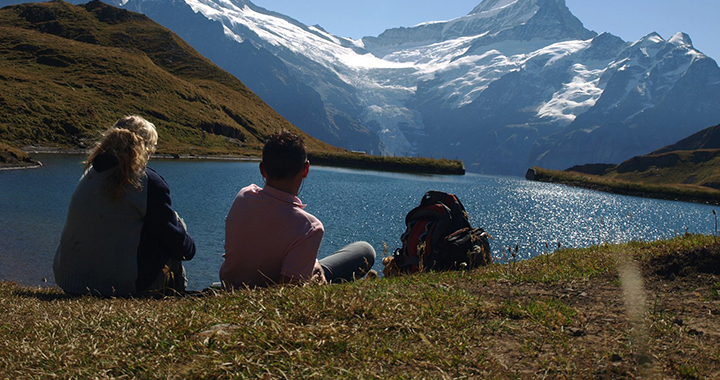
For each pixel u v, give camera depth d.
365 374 2.40
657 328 3.04
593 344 2.87
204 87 156.00
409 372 2.48
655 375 2.34
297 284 4.12
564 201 62.62
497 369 2.52
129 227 4.93
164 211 5.05
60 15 159.75
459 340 2.89
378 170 107.00
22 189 31.73
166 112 119.38
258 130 144.75
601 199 70.19
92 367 2.54
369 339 2.84
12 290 6.03
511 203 54.50
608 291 4.26
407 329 3.05
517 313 3.38
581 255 6.95
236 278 4.54
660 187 88.25
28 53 121.00
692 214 55.97
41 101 90.75
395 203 43.12
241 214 4.43
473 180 96.19
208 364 2.47
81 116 92.00
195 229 23.48
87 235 4.86
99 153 4.84
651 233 36.69
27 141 76.94
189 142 112.38
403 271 6.83
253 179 57.31
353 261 5.71
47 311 4.14
